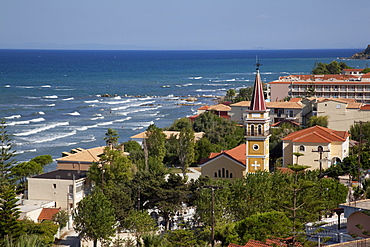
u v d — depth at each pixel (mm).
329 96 193625
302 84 197375
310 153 104375
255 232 62312
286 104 162375
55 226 79125
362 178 95375
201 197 75625
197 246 63750
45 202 92375
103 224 72125
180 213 83562
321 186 75062
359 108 139000
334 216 71375
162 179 85938
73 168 104000
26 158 149375
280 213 63344
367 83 188000
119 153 97750
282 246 57594
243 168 91750
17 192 100750
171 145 131250
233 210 73500
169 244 64750
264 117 89000
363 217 53469
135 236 75438
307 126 141125
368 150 111438
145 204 84250
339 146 103688
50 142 172125
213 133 142375
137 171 99312
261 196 73562
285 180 76375
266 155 90062
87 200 74625
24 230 72938
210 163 94125
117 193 80688
